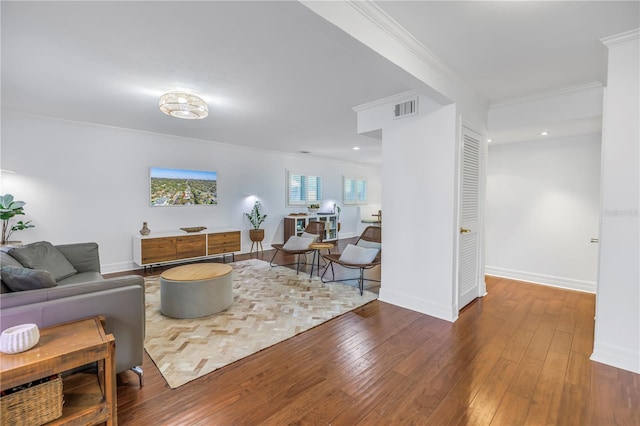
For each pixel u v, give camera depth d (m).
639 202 2.02
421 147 3.06
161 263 4.84
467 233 3.23
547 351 2.31
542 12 1.80
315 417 1.62
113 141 4.66
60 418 1.33
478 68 2.57
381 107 3.42
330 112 3.81
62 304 1.62
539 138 4.03
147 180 5.02
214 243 5.41
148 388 1.86
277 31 1.97
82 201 4.41
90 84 2.87
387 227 3.40
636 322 2.04
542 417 1.62
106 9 1.74
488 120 3.59
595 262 3.76
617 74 2.08
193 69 2.55
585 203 3.83
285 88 2.99
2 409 1.20
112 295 1.77
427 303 3.06
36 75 2.67
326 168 8.32
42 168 4.08
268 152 6.86
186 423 1.57
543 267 4.14
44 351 1.33
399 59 2.05
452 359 2.20
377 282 4.21
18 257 2.46
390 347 2.38
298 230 7.05
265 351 2.31
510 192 4.39
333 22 1.58
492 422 1.59
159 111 3.77
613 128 2.10
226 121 4.27
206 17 1.81
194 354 2.26
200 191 5.68
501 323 2.83
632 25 1.92
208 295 2.98
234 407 1.70
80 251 3.25
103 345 1.42
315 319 2.92
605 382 1.92
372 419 1.61
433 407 1.70
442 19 1.88
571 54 2.32
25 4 1.69
